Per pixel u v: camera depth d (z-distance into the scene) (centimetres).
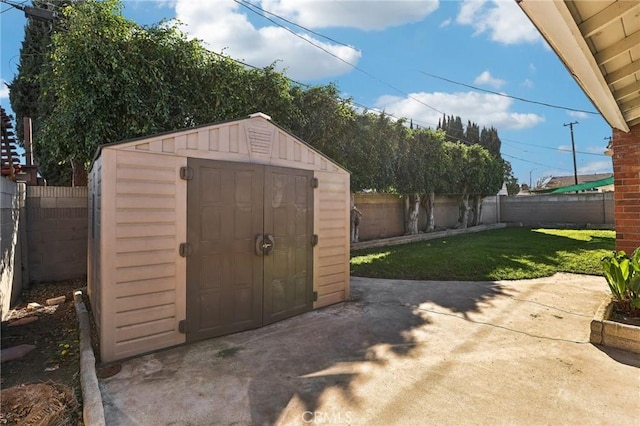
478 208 1648
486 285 561
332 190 465
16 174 572
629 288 355
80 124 501
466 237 1241
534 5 179
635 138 441
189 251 321
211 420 206
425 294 511
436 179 1245
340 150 840
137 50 527
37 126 939
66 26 557
